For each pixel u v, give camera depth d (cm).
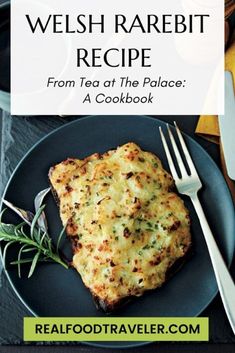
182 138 55
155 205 53
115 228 52
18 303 53
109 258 51
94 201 53
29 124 57
